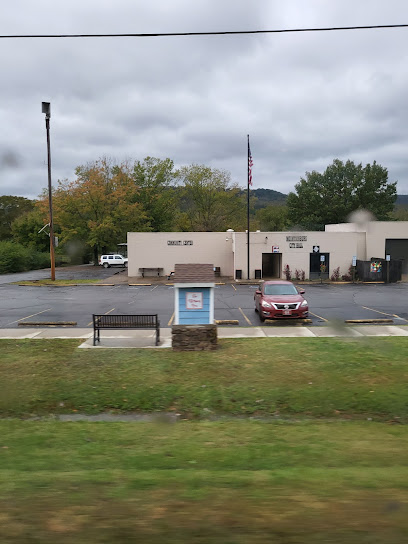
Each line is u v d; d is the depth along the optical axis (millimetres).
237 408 9055
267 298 18234
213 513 3779
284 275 38469
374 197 67938
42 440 7117
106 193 61500
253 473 5109
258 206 120875
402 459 5973
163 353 12617
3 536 3395
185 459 6035
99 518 3693
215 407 9125
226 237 41562
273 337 14602
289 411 8898
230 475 5008
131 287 34094
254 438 7207
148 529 3494
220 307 22531
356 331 15516
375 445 6715
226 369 11078
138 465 5770
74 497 4203
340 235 38375
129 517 3713
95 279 40656
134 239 41594
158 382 10250
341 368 10992
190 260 41719
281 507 3895
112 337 14930
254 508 3879
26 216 75000
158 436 7387
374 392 9539
